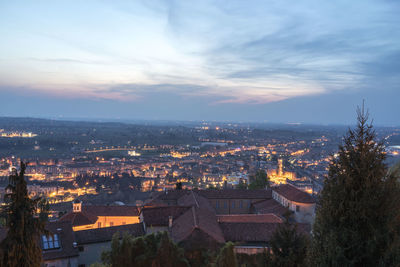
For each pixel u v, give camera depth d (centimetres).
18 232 2373
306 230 5428
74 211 7012
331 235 1858
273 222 5850
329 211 1947
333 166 2017
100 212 7412
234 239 5269
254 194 9200
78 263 5281
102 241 5525
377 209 1842
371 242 1784
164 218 6247
